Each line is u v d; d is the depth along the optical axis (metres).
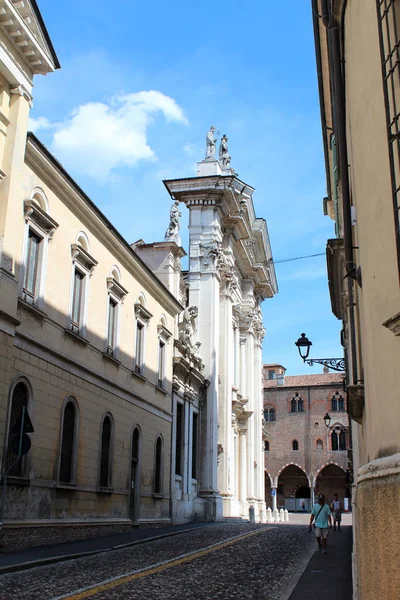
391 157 5.57
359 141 6.83
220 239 44.22
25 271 18.97
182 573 14.09
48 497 19.38
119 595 10.82
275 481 79.38
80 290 23.09
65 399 20.86
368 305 6.34
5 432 16.81
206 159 44.16
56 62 19.48
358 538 5.61
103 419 24.16
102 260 24.77
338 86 8.42
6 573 13.14
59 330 20.78
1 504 16.23
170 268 35.66
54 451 19.92
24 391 18.47
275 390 82.44
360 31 6.80
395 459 4.80
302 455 79.38
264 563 16.58
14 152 17.75
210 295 42.09
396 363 5.35
